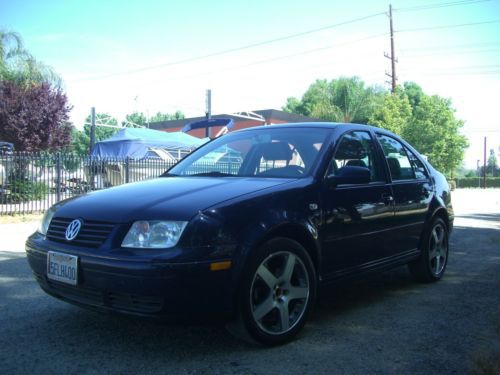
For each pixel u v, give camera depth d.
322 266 3.84
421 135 40.28
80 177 14.58
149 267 2.94
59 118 21.34
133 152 19.69
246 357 3.29
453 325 4.00
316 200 3.79
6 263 6.45
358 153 4.56
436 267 5.59
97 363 3.18
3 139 20.61
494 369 3.02
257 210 3.35
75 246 3.29
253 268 3.26
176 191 3.57
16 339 3.60
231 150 4.72
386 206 4.57
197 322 3.09
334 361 3.24
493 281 5.63
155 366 3.13
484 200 22.53
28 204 13.40
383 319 4.16
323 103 38.78
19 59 21.66
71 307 4.39
